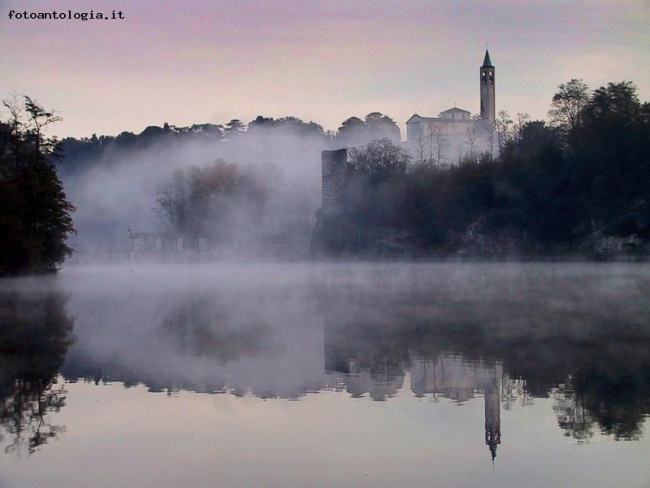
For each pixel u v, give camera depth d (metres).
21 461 16.03
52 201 71.00
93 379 23.56
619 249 85.69
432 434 17.72
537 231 91.25
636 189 82.69
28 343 30.83
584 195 85.81
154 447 16.89
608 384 22.14
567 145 92.56
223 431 18.05
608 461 15.81
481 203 98.56
